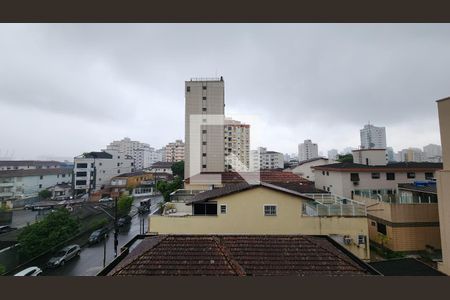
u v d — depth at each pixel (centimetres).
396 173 2419
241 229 1318
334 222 1341
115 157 5550
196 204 1377
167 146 10262
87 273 1633
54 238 1847
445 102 1169
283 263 681
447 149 1157
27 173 4356
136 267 650
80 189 4812
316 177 2998
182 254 717
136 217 3256
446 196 1155
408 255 1536
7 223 2667
